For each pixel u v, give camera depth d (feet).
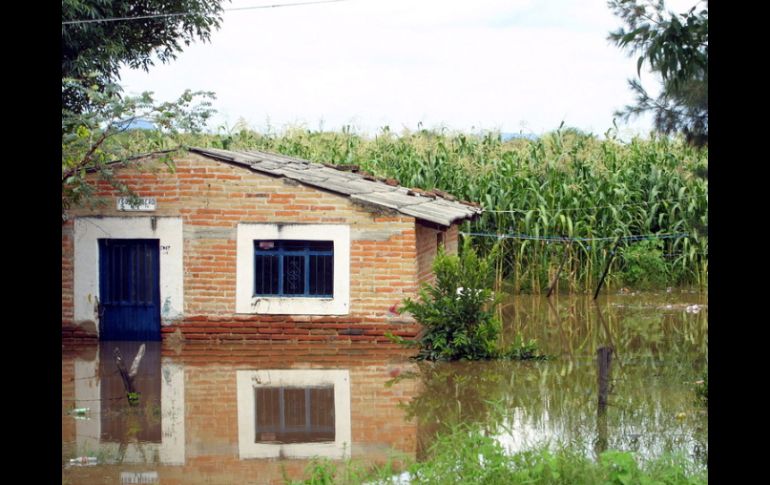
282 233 64.03
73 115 59.16
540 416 43.93
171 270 65.16
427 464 31.14
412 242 62.95
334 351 62.49
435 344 59.11
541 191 90.53
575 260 87.20
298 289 64.59
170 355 61.52
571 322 72.84
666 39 29.37
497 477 29.27
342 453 38.93
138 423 44.47
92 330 65.51
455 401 48.29
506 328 71.00
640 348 61.93
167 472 36.40
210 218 64.75
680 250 89.10
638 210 90.02
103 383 53.42
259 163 66.54
